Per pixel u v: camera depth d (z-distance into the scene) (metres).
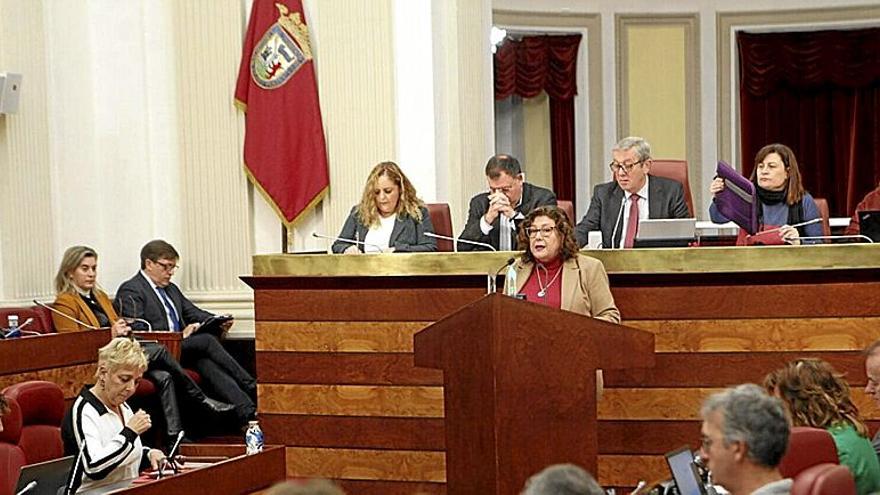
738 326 7.62
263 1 11.76
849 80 17.38
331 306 8.17
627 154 8.48
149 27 11.95
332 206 11.64
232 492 6.31
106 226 11.88
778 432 4.21
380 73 11.43
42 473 5.84
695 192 17.14
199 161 11.87
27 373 8.83
